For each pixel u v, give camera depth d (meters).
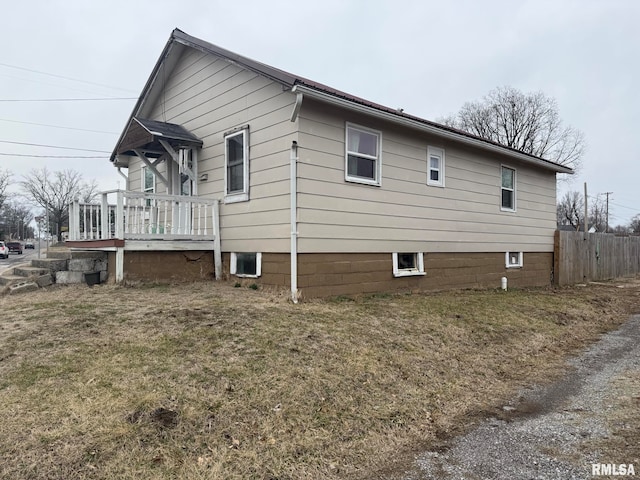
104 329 4.77
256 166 7.73
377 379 4.29
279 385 3.77
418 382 4.43
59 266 7.78
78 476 2.39
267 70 7.07
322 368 4.26
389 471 2.87
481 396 4.38
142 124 8.84
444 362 5.09
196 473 2.54
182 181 10.02
